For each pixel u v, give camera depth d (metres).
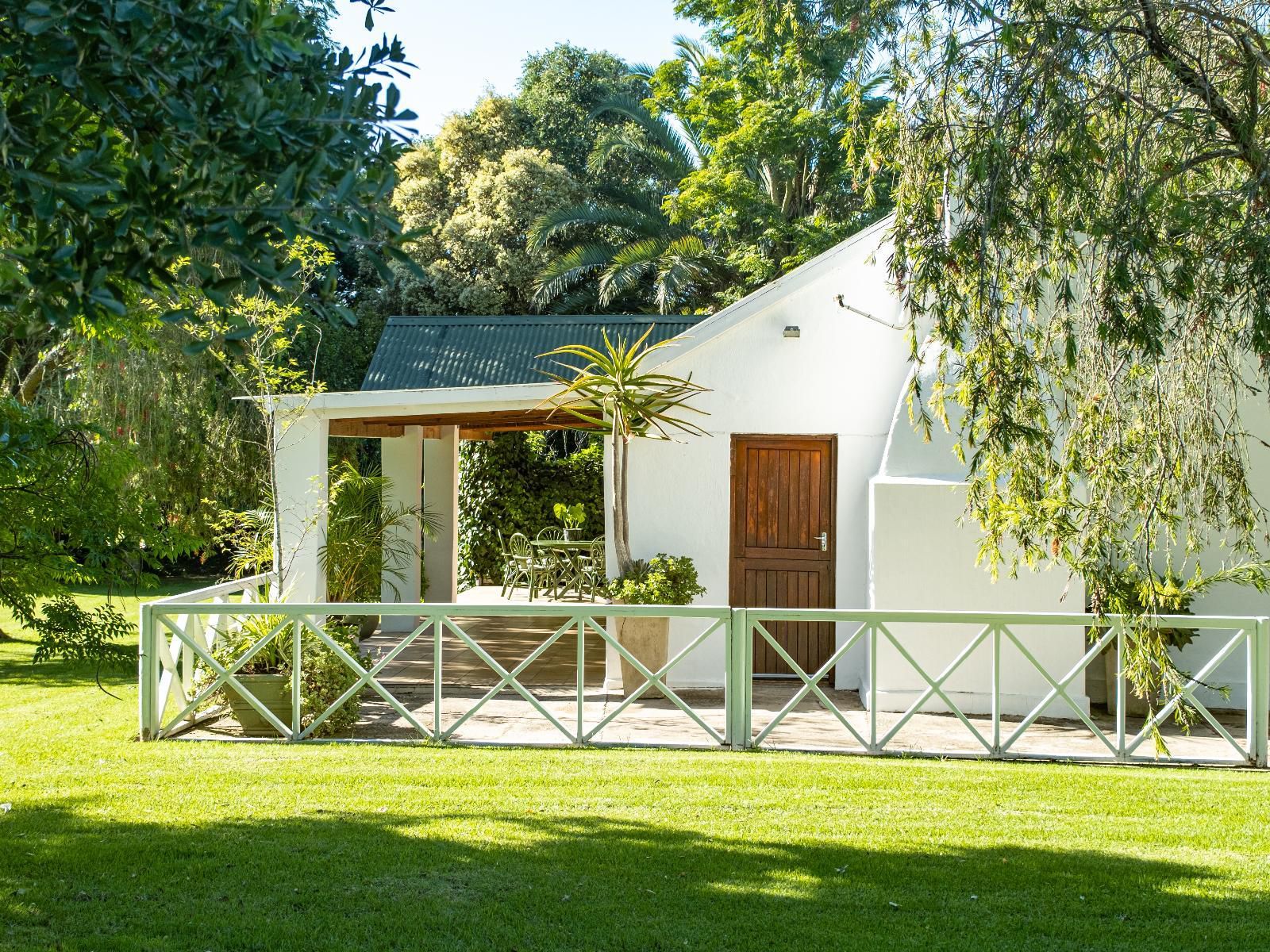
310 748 7.62
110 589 5.23
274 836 5.46
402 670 11.16
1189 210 5.49
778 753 7.68
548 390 10.15
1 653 13.41
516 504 19.67
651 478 10.64
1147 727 7.59
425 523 14.01
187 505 15.73
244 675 8.23
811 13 6.27
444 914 4.48
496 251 25.83
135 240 2.95
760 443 10.76
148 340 9.24
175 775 6.72
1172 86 5.90
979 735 7.68
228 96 2.61
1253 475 9.42
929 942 4.27
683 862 5.18
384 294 25.91
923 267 5.74
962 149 5.72
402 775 6.76
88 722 8.62
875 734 7.71
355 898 4.66
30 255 2.72
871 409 10.62
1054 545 6.12
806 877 5.02
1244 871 5.16
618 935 4.29
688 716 8.98
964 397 5.91
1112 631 7.57
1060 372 6.20
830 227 22.39
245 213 2.70
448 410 10.63
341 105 2.77
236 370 9.95
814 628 10.80
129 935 4.22
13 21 2.46
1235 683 9.69
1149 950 4.23
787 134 22.53
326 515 10.60
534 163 26.17
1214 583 9.70
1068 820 6.00
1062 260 6.07
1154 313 5.19
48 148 2.52
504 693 9.98
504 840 5.47
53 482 4.88
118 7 2.40
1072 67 5.52
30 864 5.00
